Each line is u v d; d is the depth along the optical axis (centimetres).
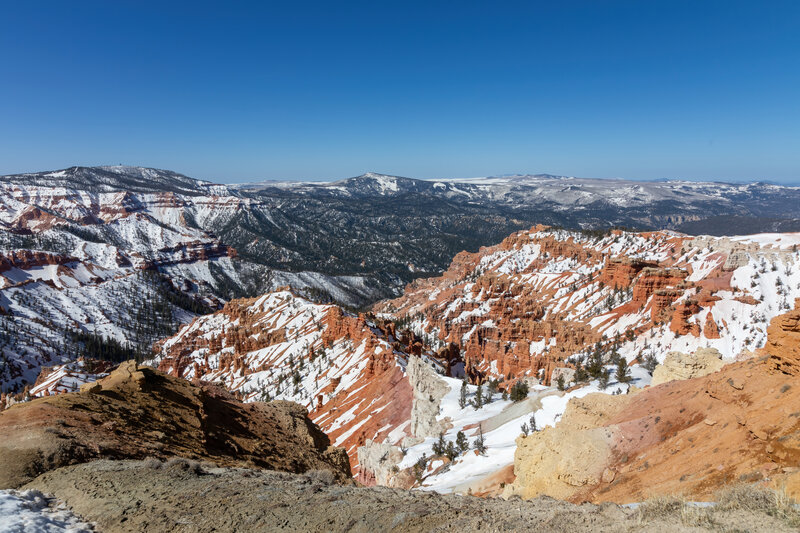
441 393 12262
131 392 4509
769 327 3134
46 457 2938
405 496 2484
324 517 2158
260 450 4659
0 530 1956
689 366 5284
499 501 2370
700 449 3005
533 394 9962
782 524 1420
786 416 2572
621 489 3183
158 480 2717
